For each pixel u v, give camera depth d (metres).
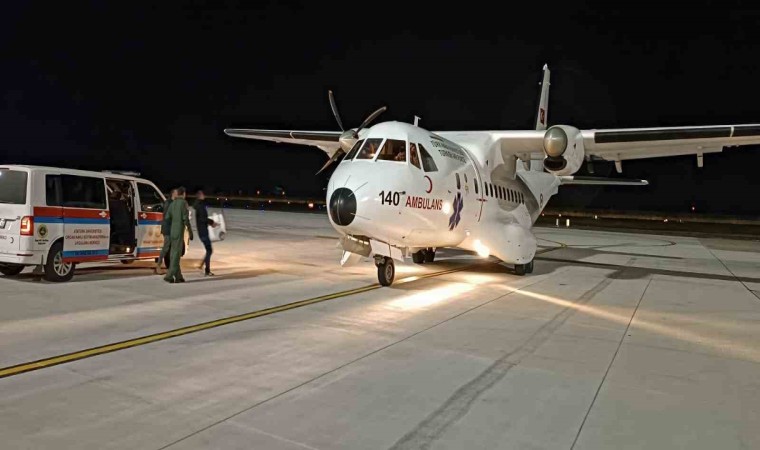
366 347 6.10
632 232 35.22
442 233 10.91
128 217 10.91
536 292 10.41
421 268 13.64
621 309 8.94
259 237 20.00
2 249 9.15
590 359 5.92
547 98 19.73
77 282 9.71
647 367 5.68
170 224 10.23
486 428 4.00
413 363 5.55
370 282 10.77
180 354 5.59
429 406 4.40
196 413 4.10
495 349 6.20
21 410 4.05
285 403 4.36
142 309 7.68
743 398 4.80
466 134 13.48
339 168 10.03
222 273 11.42
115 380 4.77
